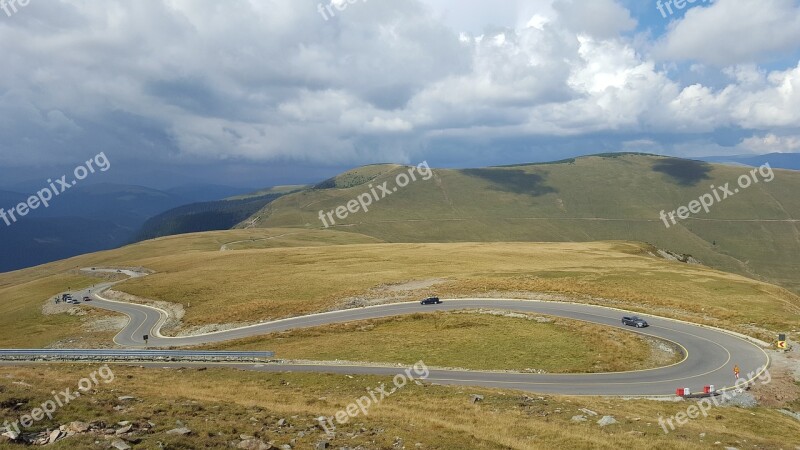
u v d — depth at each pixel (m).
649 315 71.44
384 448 22.72
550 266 114.25
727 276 100.88
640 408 36.12
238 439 21.80
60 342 83.12
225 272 128.50
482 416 30.53
